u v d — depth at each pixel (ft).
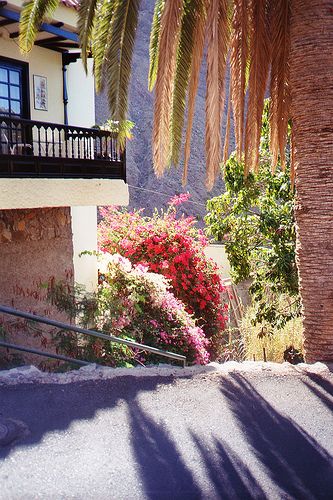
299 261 21.15
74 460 11.30
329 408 15.34
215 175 20.16
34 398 14.17
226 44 21.04
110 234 39.99
